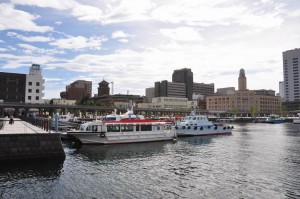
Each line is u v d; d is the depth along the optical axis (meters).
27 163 31.91
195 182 25.91
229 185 25.00
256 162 35.34
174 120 79.94
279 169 31.30
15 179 25.61
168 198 21.50
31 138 33.28
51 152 34.16
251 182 25.98
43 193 22.02
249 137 70.31
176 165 33.31
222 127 77.75
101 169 30.59
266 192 23.09
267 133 84.88
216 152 43.62
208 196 22.06
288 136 73.62
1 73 129.00
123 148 46.06
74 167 30.94
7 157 31.80
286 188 24.17
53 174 27.64
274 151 44.94
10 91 130.88
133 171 29.94
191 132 71.88
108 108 157.38
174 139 58.56
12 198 20.75
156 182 25.78
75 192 22.45
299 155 40.78
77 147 46.19
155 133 55.44
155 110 188.62
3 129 43.31
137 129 53.31
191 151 44.53
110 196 21.72
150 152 42.81
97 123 49.53
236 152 43.72
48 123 40.97
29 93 135.00
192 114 76.81
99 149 44.47
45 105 127.94
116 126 50.69
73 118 99.50
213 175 28.52
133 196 21.81
